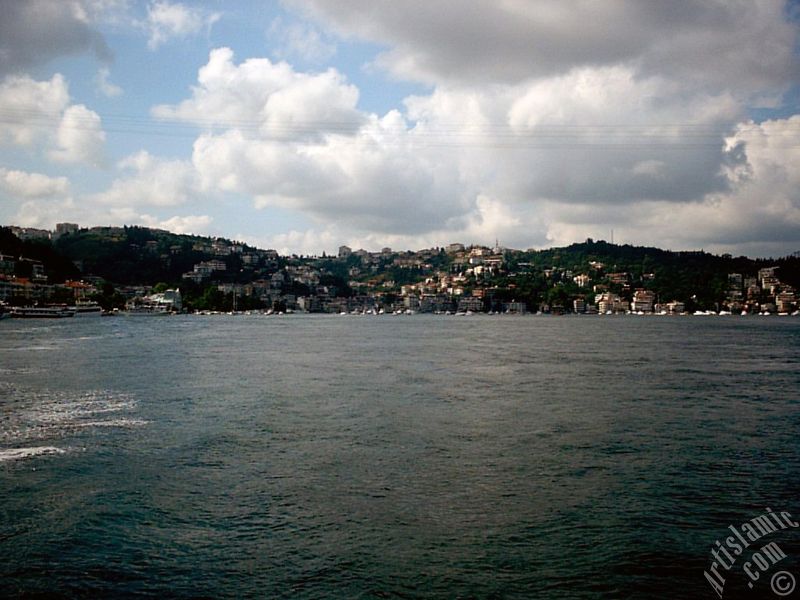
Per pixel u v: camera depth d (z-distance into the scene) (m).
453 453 24.55
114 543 15.70
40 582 13.73
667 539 16.39
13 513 17.59
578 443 26.39
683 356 72.25
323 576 14.13
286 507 18.28
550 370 55.72
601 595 13.60
